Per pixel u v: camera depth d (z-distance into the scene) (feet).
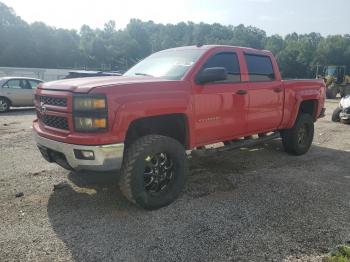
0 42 275.18
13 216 13.20
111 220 12.94
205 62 16.05
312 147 25.90
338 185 17.03
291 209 14.06
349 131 33.17
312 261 10.43
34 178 17.49
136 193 13.23
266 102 19.12
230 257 10.59
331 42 333.83
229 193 15.79
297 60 315.37
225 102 16.52
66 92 13.01
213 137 16.48
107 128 12.40
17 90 52.06
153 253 10.77
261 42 360.48
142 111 13.12
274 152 23.81
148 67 17.37
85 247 11.09
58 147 13.23
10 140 27.45
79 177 17.56
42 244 11.26
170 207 14.16
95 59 340.39
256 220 13.03
